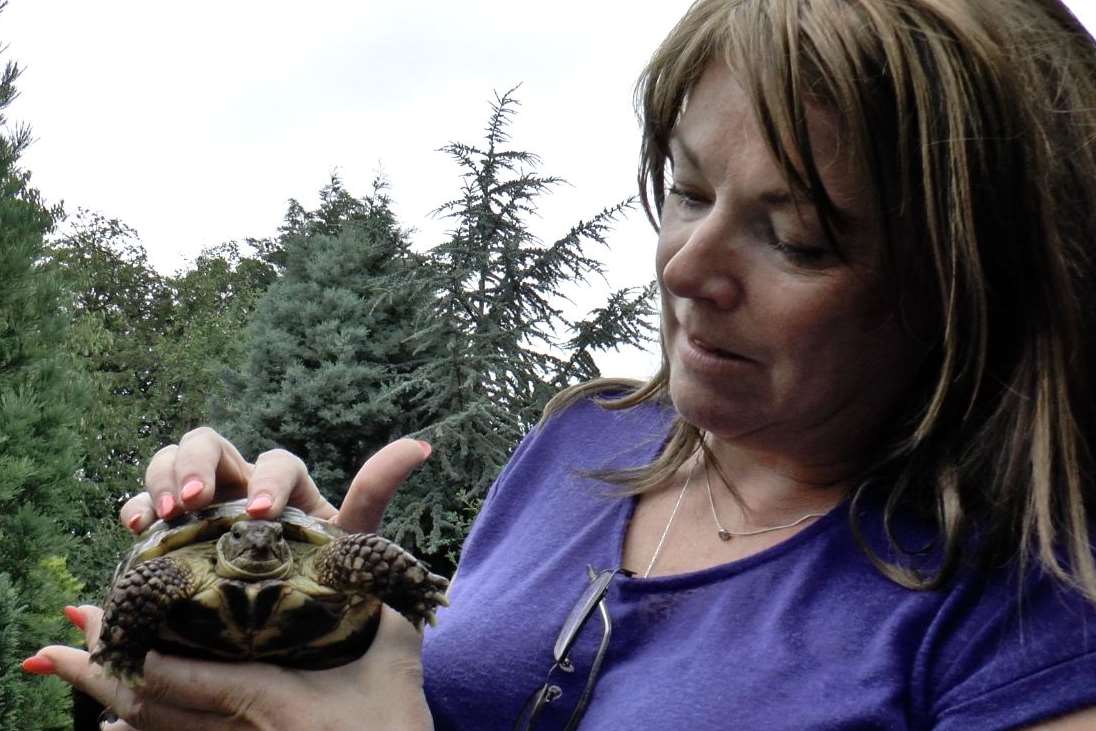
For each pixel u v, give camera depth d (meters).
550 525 0.76
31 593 2.18
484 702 0.68
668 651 0.65
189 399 7.42
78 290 7.53
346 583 0.67
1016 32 0.58
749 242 0.61
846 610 0.62
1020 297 0.59
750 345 0.62
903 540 0.63
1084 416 0.59
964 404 0.62
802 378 0.62
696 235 0.62
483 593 0.74
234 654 0.66
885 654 0.59
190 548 0.72
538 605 0.70
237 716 0.65
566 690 0.67
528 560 0.74
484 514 0.82
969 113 0.56
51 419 2.36
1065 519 0.58
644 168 0.71
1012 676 0.57
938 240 0.58
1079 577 0.56
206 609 0.65
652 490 0.75
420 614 0.69
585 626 0.68
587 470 0.78
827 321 0.61
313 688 0.65
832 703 0.59
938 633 0.59
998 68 0.57
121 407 6.86
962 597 0.60
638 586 0.68
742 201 0.61
